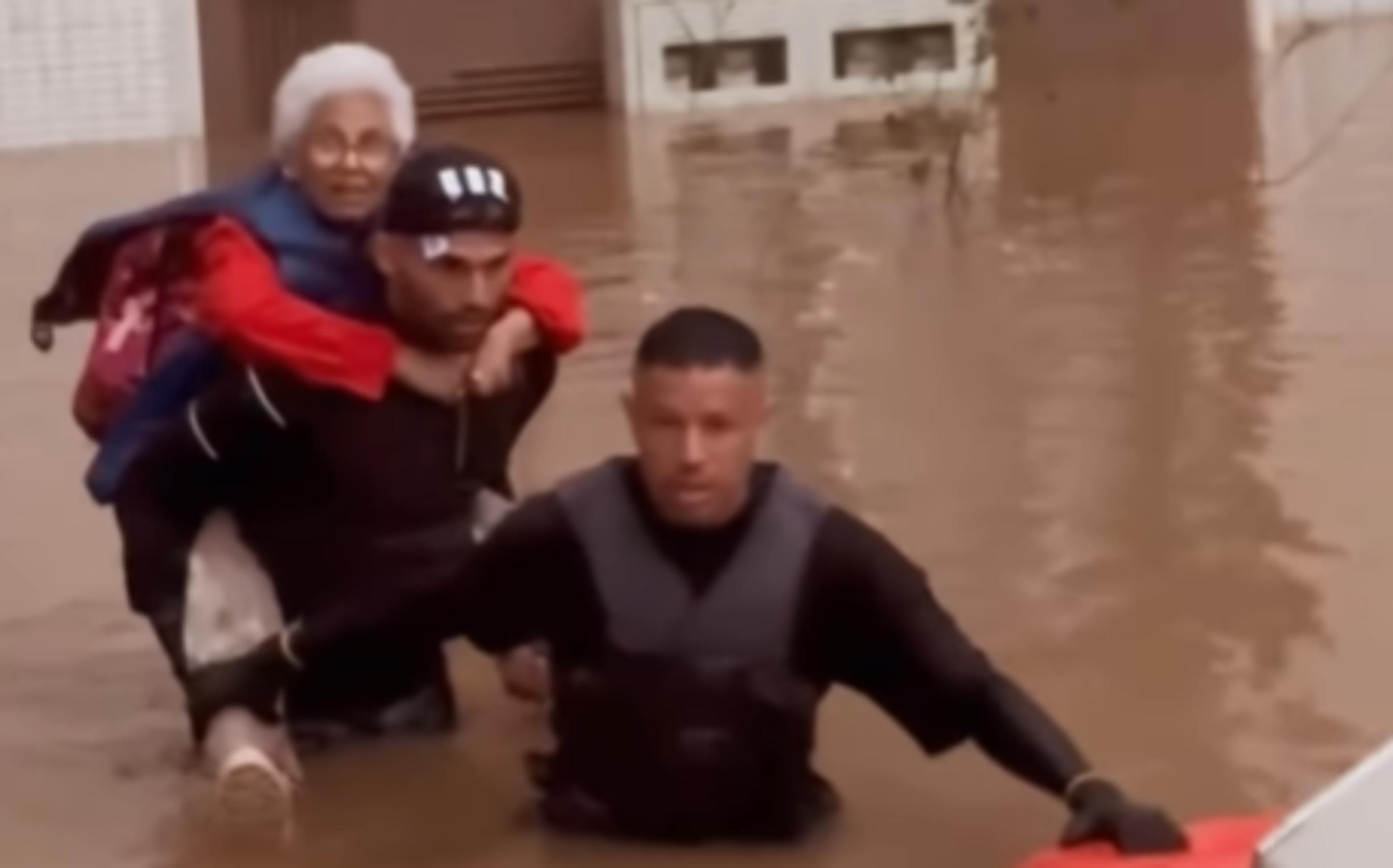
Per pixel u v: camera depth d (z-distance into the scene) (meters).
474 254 3.98
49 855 3.80
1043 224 8.45
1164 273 7.51
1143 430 5.76
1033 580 4.78
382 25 12.40
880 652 3.62
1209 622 4.51
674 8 12.33
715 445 3.51
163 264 4.27
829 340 6.84
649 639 3.60
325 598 4.07
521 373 4.17
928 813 3.79
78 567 5.19
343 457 4.03
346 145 4.08
